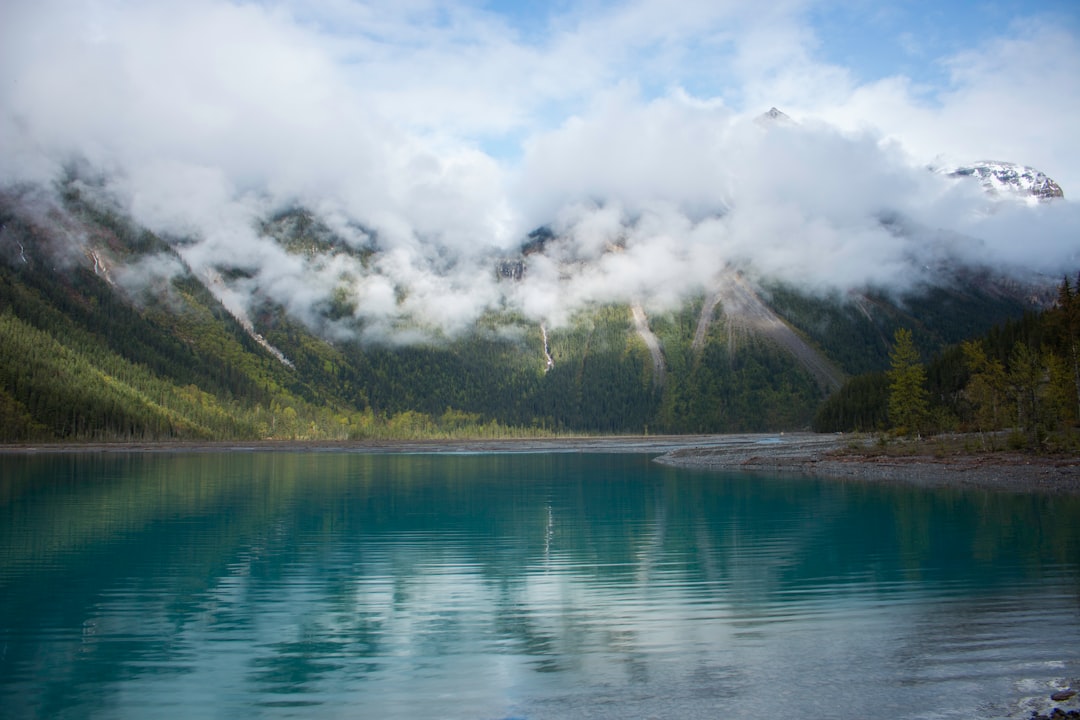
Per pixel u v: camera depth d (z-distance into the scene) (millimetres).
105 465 102062
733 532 38812
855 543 34719
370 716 15594
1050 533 36312
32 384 184500
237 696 16844
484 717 15352
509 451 162000
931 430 101688
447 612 23781
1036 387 79312
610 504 52469
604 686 16984
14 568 30766
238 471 90312
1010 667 17531
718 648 19656
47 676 18203
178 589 27078
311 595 26141
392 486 69062
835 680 16922
